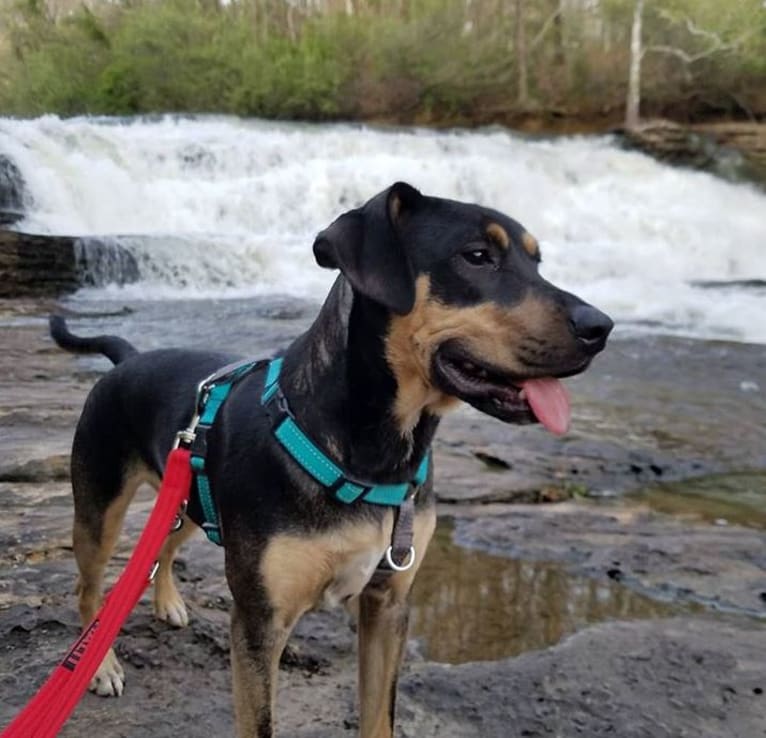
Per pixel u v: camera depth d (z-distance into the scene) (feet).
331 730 10.65
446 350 8.72
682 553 16.80
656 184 80.69
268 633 8.87
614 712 11.23
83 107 113.29
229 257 53.42
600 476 22.18
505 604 14.65
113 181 61.46
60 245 49.67
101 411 11.56
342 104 107.76
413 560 9.37
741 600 14.93
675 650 12.79
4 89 120.98
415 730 10.77
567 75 110.42
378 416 8.67
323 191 65.98
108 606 8.14
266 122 93.25
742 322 46.39
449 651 13.00
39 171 58.80
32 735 7.28
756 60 105.40
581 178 78.69
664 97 108.47
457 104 109.29
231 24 114.32
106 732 10.30
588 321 8.44
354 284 8.25
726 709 11.37
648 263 64.13
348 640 12.95
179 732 10.35
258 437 8.91
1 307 43.50
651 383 32.86
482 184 70.90
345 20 110.42
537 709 11.25
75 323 40.29
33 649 11.93
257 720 8.87
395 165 69.82
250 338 37.37
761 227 75.25
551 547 17.06
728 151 90.63
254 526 8.79
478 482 20.45
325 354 8.82
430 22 109.60
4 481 18.99
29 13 123.24
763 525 19.11
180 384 10.77
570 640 13.09
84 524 11.80
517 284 8.68
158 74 109.19
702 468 23.41
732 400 30.66
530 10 112.37
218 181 66.64
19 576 14.08
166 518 8.99
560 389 8.79
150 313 43.29
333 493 8.66
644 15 107.65
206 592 13.98
